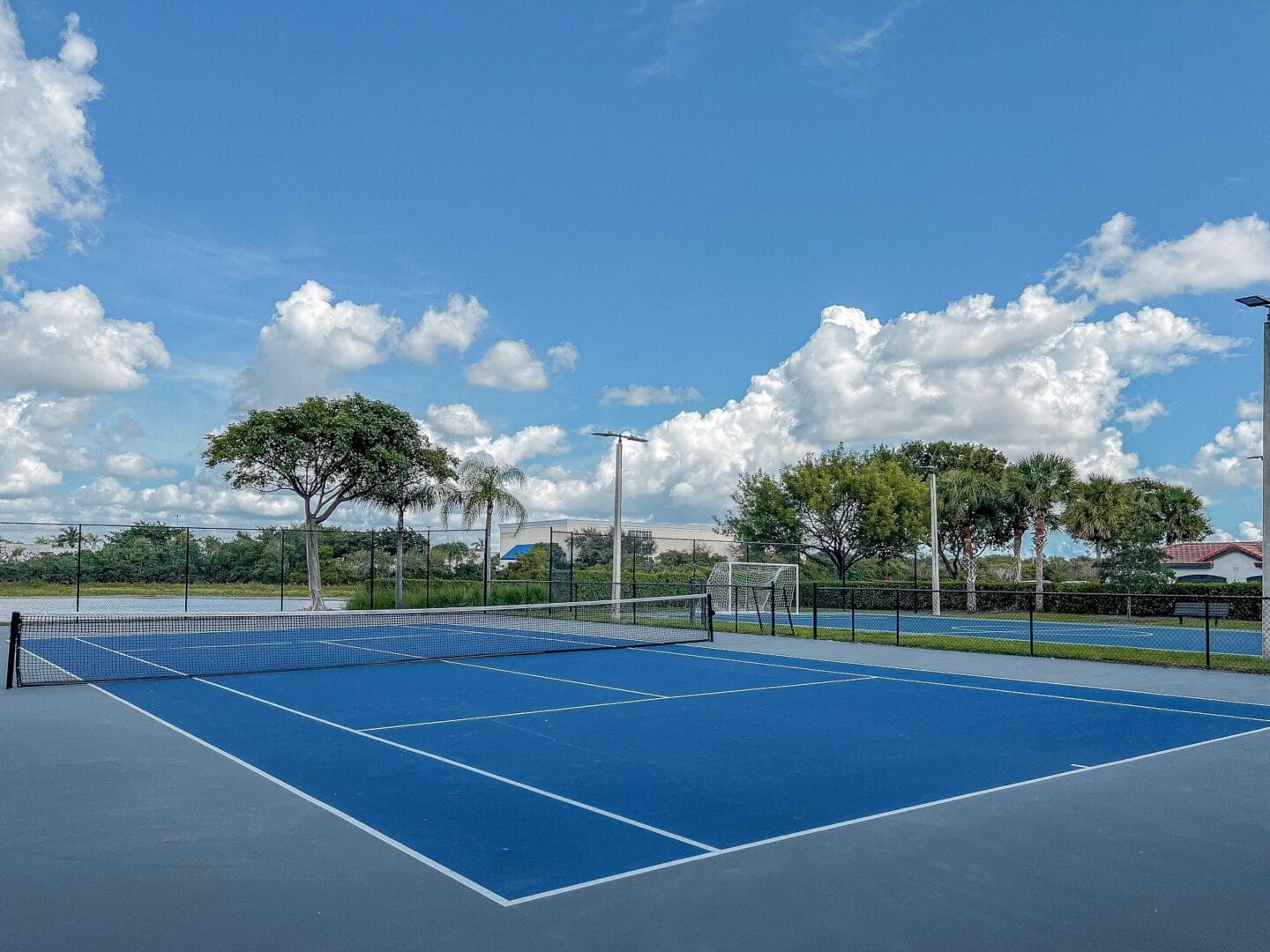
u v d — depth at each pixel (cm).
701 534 5872
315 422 4128
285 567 4253
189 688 1650
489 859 703
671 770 1008
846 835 769
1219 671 2033
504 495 4028
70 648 2364
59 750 1095
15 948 536
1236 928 574
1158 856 716
